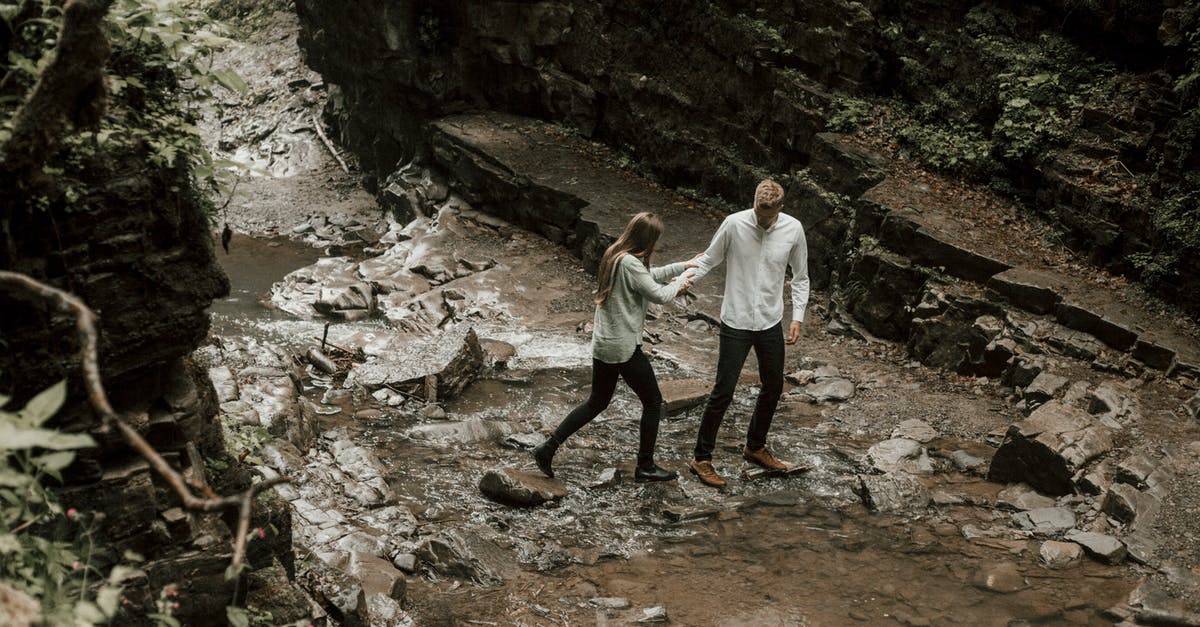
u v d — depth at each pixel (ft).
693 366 29.04
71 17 8.18
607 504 19.88
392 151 49.14
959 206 31.99
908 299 30.19
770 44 37.78
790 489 20.76
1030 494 20.22
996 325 27.50
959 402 25.63
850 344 30.73
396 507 18.97
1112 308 26.76
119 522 10.47
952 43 35.42
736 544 18.37
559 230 39.50
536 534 18.54
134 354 10.51
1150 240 28.22
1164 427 22.15
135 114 10.49
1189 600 16.34
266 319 33.22
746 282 20.26
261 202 48.67
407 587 16.49
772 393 20.89
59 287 9.80
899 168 33.83
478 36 44.70
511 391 26.73
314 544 16.84
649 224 19.42
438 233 40.27
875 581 17.02
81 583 8.52
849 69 36.50
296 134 55.16
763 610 15.98
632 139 42.96
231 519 12.14
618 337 19.60
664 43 41.60
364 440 22.85
